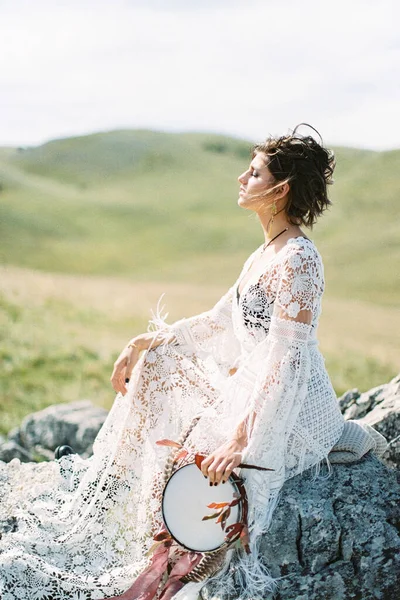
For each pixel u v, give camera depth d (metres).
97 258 59.91
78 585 3.66
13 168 90.62
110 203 77.25
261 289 3.84
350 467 3.87
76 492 4.04
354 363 19.98
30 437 7.35
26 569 3.67
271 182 3.90
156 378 3.97
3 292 24.06
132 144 98.25
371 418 4.86
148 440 3.92
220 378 4.14
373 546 3.49
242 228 69.38
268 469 3.57
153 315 4.24
